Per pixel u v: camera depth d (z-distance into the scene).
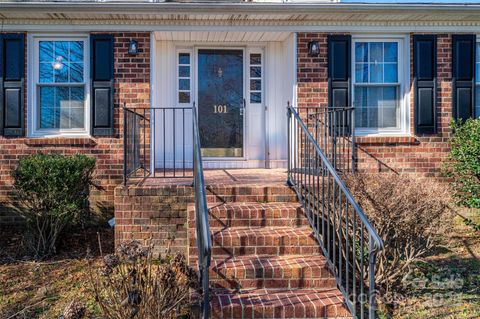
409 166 6.74
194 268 4.07
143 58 6.54
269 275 3.88
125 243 3.49
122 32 6.52
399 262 4.28
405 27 6.72
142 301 3.15
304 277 3.90
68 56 6.62
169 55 7.22
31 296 4.13
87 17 6.32
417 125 6.72
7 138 6.41
